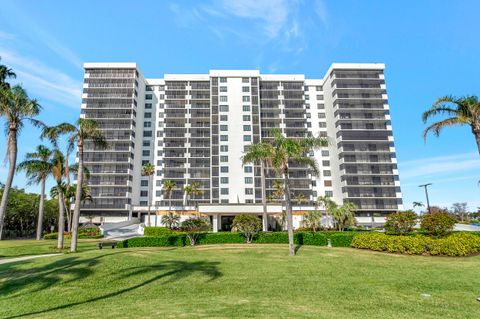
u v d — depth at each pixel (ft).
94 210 245.04
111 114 266.57
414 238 76.59
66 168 114.32
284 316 29.04
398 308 32.40
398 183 254.06
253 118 270.67
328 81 291.58
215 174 256.11
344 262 64.08
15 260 68.54
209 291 41.86
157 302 36.78
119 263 58.44
